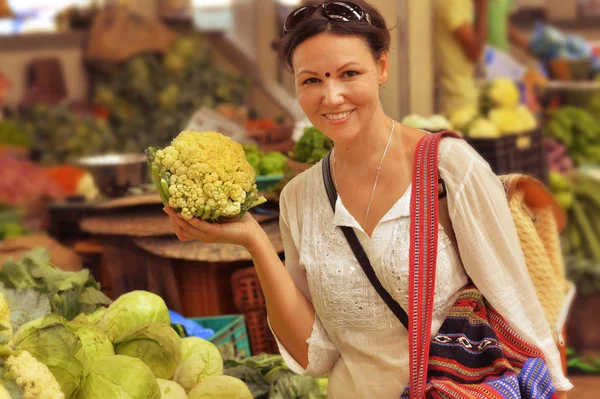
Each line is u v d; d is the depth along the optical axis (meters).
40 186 5.65
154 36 7.67
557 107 7.62
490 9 6.94
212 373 2.51
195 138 1.94
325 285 2.05
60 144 6.69
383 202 2.02
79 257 3.80
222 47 8.37
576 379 5.08
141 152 7.02
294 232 2.16
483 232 1.97
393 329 2.04
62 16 7.88
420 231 1.97
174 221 1.96
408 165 2.02
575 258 5.98
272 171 3.77
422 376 1.94
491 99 5.53
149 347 2.32
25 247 3.89
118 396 2.05
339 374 2.17
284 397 2.69
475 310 2.01
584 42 8.26
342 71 1.90
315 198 2.12
